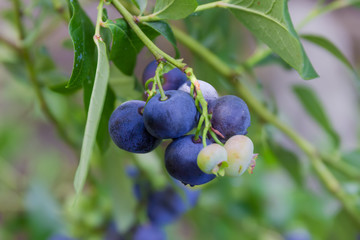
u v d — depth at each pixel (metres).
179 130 0.25
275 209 0.55
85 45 0.27
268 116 0.41
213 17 0.43
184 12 0.27
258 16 0.27
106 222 0.45
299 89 0.44
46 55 0.41
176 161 0.25
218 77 0.42
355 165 0.43
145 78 0.27
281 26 0.26
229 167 0.24
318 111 0.44
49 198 0.51
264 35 0.27
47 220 0.50
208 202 0.54
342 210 0.46
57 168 0.71
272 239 0.56
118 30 0.27
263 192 0.54
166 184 0.44
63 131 0.44
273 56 0.41
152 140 0.26
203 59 0.39
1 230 0.54
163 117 0.25
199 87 0.25
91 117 0.23
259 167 0.55
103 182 0.42
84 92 0.27
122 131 0.26
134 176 0.44
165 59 0.26
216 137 0.25
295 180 0.46
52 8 0.37
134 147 0.26
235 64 0.45
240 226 0.55
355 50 1.06
